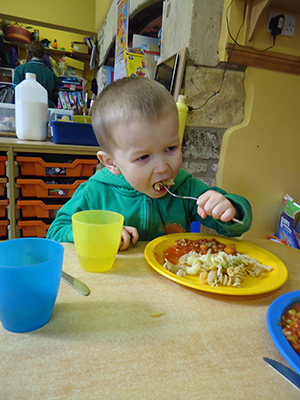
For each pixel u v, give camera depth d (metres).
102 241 0.49
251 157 1.59
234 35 1.38
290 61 1.52
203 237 0.72
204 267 0.54
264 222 1.71
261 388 0.28
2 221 1.65
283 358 0.32
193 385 0.28
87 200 0.87
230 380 0.29
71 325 0.36
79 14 4.39
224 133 1.56
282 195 1.71
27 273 0.31
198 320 0.39
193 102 1.46
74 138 1.74
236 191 1.61
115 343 0.33
